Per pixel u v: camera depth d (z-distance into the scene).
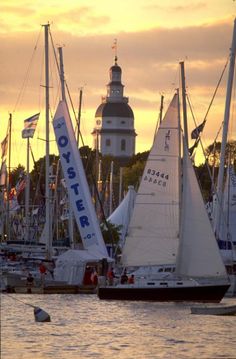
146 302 152.50
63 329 120.50
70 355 101.12
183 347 107.44
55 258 187.00
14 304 151.00
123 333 117.62
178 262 151.50
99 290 156.00
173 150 153.62
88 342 109.81
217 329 121.94
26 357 99.62
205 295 151.38
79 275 175.62
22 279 174.12
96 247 181.38
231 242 190.62
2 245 192.00
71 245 195.38
